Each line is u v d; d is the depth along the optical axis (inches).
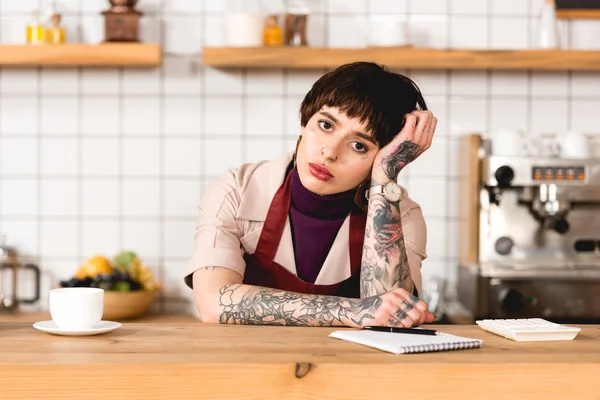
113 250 116.9
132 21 109.9
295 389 38.3
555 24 112.9
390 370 38.2
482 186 106.3
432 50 108.0
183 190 116.9
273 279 67.6
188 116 116.6
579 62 108.8
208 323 54.5
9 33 116.2
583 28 117.6
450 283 116.4
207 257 61.9
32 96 116.4
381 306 51.5
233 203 66.2
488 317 98.3
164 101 116.6
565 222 102.3
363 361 39.0
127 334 47.1
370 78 61.1
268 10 114.9
